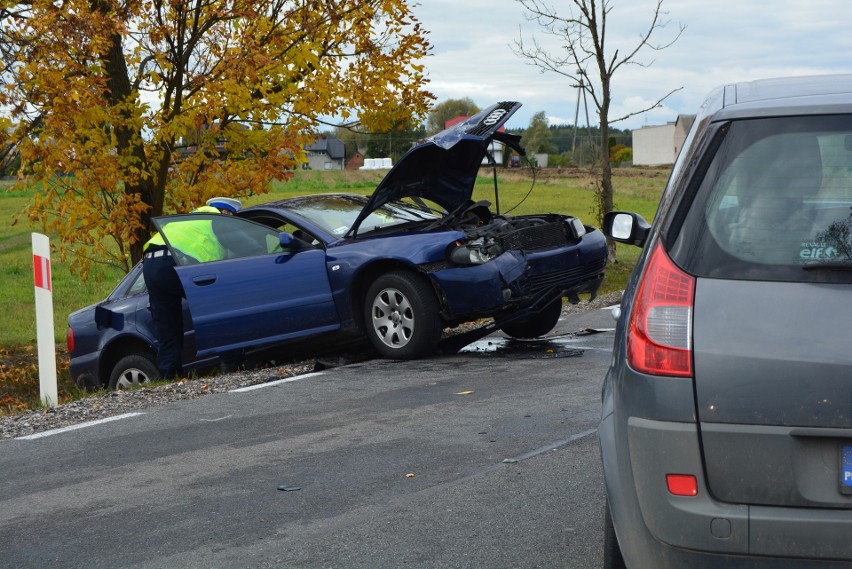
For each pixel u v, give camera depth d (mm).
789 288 2742
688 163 3031
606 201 19094
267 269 9156
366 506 4738
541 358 8812
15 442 6766
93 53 12328
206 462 5785
